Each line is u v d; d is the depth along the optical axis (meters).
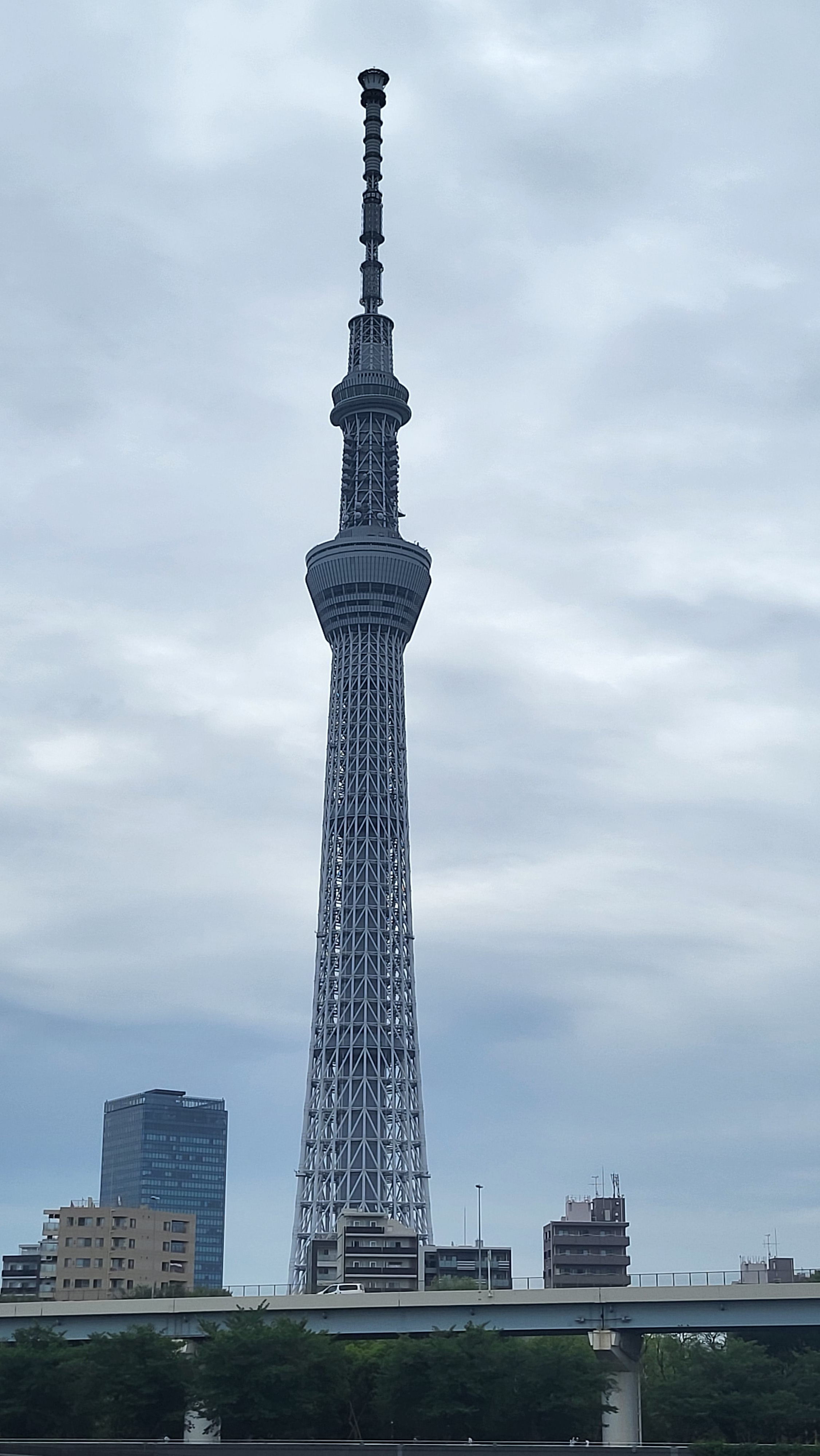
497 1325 155.62
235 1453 126.12
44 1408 149.12
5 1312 169.50
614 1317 152.38
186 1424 148.38
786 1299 147.50
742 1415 147.12
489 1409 142.38
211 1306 164.00
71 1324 167.88
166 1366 147.50
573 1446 124.69
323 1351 146.62
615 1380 151.38
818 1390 152.62
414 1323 158.12
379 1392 146.75
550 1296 154.12
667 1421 160.12
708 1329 151.75
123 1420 148.12
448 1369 143.25
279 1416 141.88
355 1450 125.25
